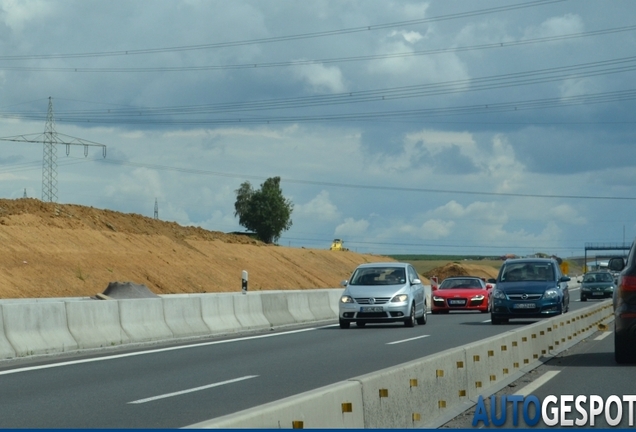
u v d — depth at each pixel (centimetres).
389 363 1728
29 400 1234
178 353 1977
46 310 1989
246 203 15862
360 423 824
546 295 3002
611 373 1541
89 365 1717
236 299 2877
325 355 1903
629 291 1669
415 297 2988
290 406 686
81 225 5388
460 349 1222
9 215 5016
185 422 1045
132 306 2306
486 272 10638
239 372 1582
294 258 7381
